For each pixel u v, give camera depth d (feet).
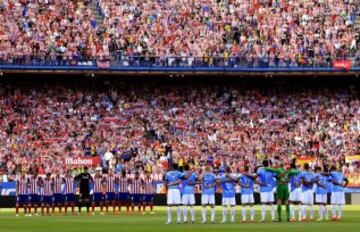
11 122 311.27
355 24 353.10
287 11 354.95
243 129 327.47
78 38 327.06
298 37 345.31
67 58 317.22
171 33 339.16
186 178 178.50
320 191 189.88
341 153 317.42
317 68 331.98
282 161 310.04
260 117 334.24
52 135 310.04
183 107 333.01
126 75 328.90
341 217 196.34
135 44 330.34
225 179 182.29
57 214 231.09
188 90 338.13
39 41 322.34
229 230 148.87
